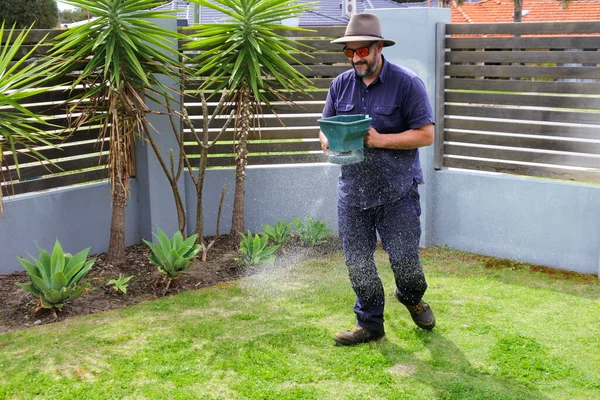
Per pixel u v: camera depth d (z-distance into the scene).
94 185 5.68
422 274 3.93
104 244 5.82
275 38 5.58
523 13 26.08
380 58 3.66
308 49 6.12
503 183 5.59
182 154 5.54
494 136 5.73
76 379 3.53
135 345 3.96
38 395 3.37
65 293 4.36
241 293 4.89
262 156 6.29
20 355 3.81
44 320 4.35
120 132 5.07
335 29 6.11
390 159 3.67
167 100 5.30
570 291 4.90
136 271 5.30
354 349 3.91
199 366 3.68
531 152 5.55
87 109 5.08
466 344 3.98
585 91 5.23
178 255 4.84
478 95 5.75
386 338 4.07
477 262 5.62
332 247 6.05
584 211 5.21
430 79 5.82
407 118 3.66
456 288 4.97
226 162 6.24
